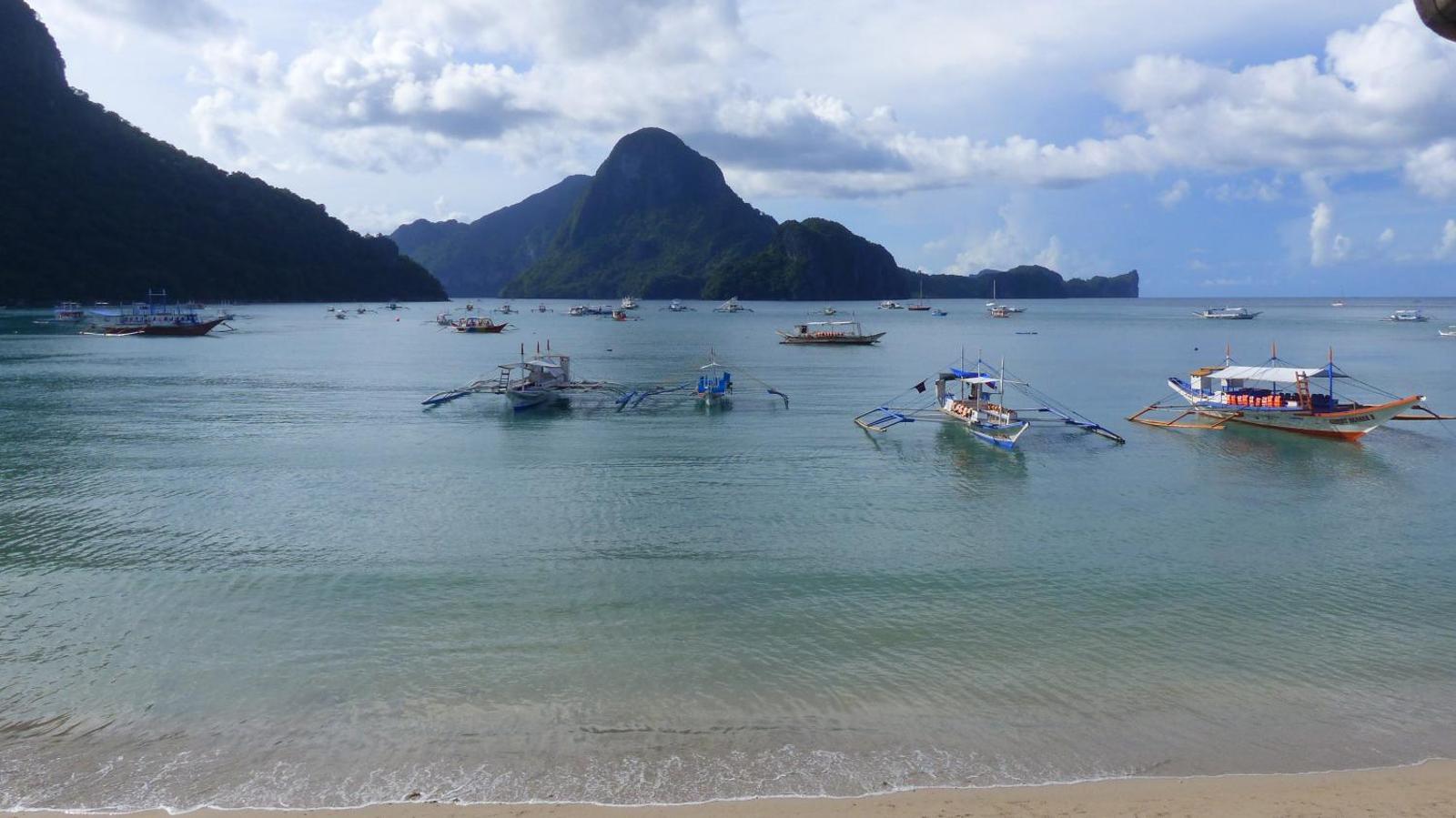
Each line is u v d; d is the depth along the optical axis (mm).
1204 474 32031
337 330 133125
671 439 39250
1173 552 22375
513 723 13469
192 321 119688
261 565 21219
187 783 11883
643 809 11023
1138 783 11695
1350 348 98250
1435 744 12812
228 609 18359
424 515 26094
